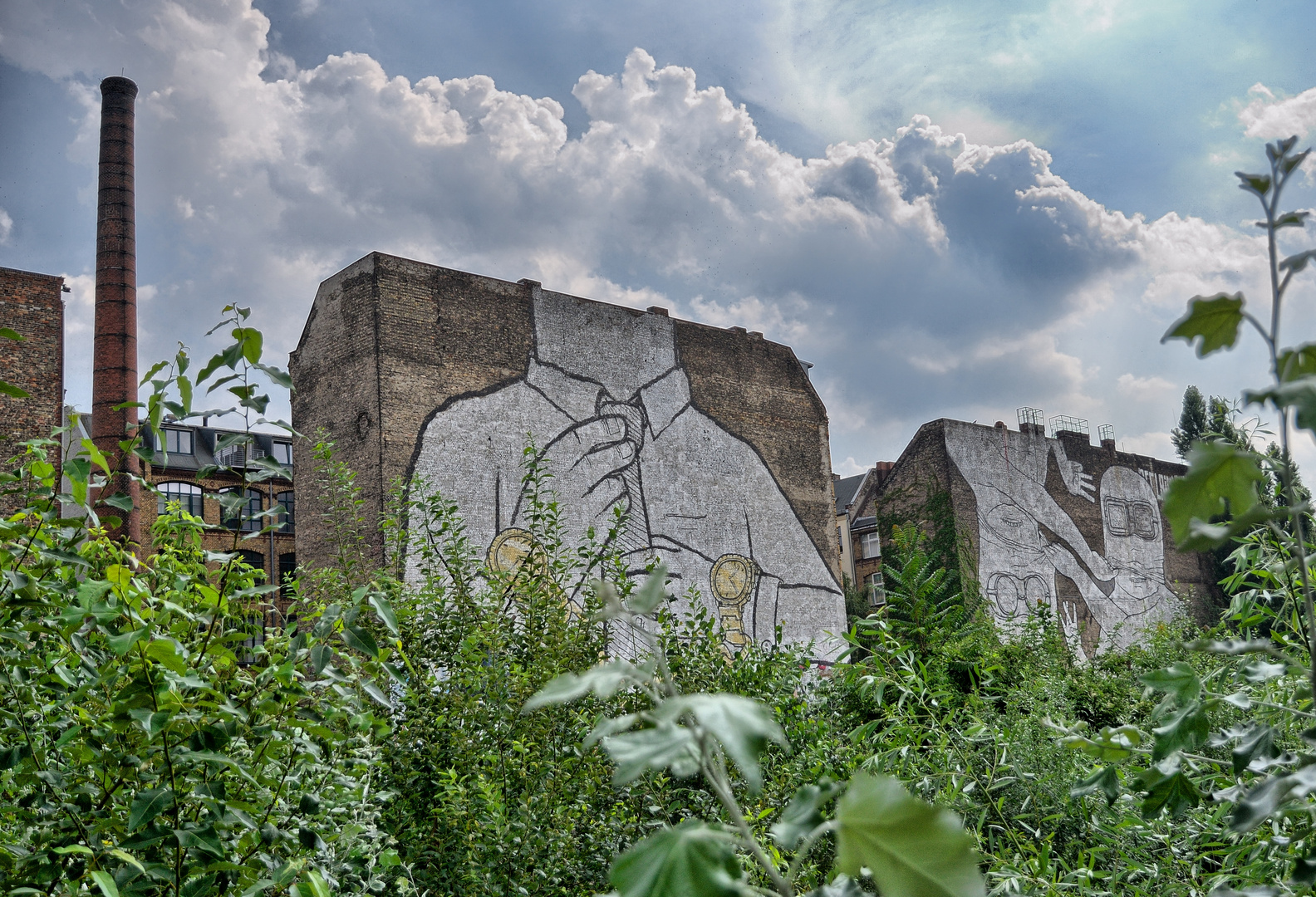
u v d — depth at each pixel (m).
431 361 16.14
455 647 5.57
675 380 19.69
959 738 3.59
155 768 1.91
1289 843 1.22
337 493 6.30
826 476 21.97
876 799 0.37
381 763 3.64
